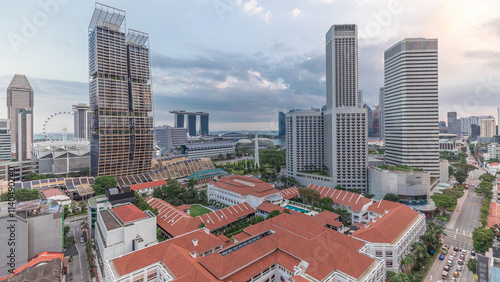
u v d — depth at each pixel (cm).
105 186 17912
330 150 19612
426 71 18812
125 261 7194
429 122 18875
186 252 7769
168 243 8162
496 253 7819
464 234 11644
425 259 8719
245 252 7369
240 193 14900
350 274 6575
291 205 14338
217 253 7300
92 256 9838
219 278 6397
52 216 9881
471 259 8144
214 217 12150
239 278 6675
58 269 8056
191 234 8850
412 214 10662
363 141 18225
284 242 8056
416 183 14925
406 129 19200
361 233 8762
